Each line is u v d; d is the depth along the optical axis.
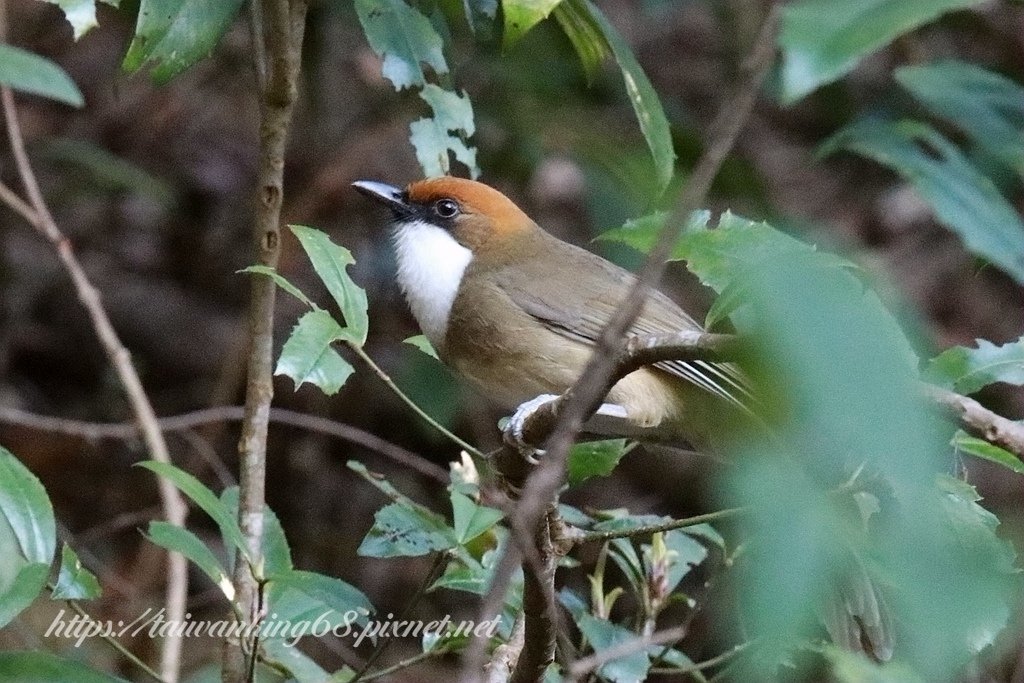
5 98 9.75
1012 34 12.00
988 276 13.63
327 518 13.17
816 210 14.18
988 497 10.61
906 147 5.41
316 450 13.27
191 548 5.83
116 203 14.87
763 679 5.79
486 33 7.72
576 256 8.61
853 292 3.06
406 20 7.25
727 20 13.41
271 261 6.91
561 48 10.91
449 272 8.48
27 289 14.23
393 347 13.16
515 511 3.75
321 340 5.73
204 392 14.03
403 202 8.75
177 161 15.02
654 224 6.06
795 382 2.93
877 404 2.86
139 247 14.81
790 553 2.95
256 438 6.88
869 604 5.64
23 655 5.34
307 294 13.34
